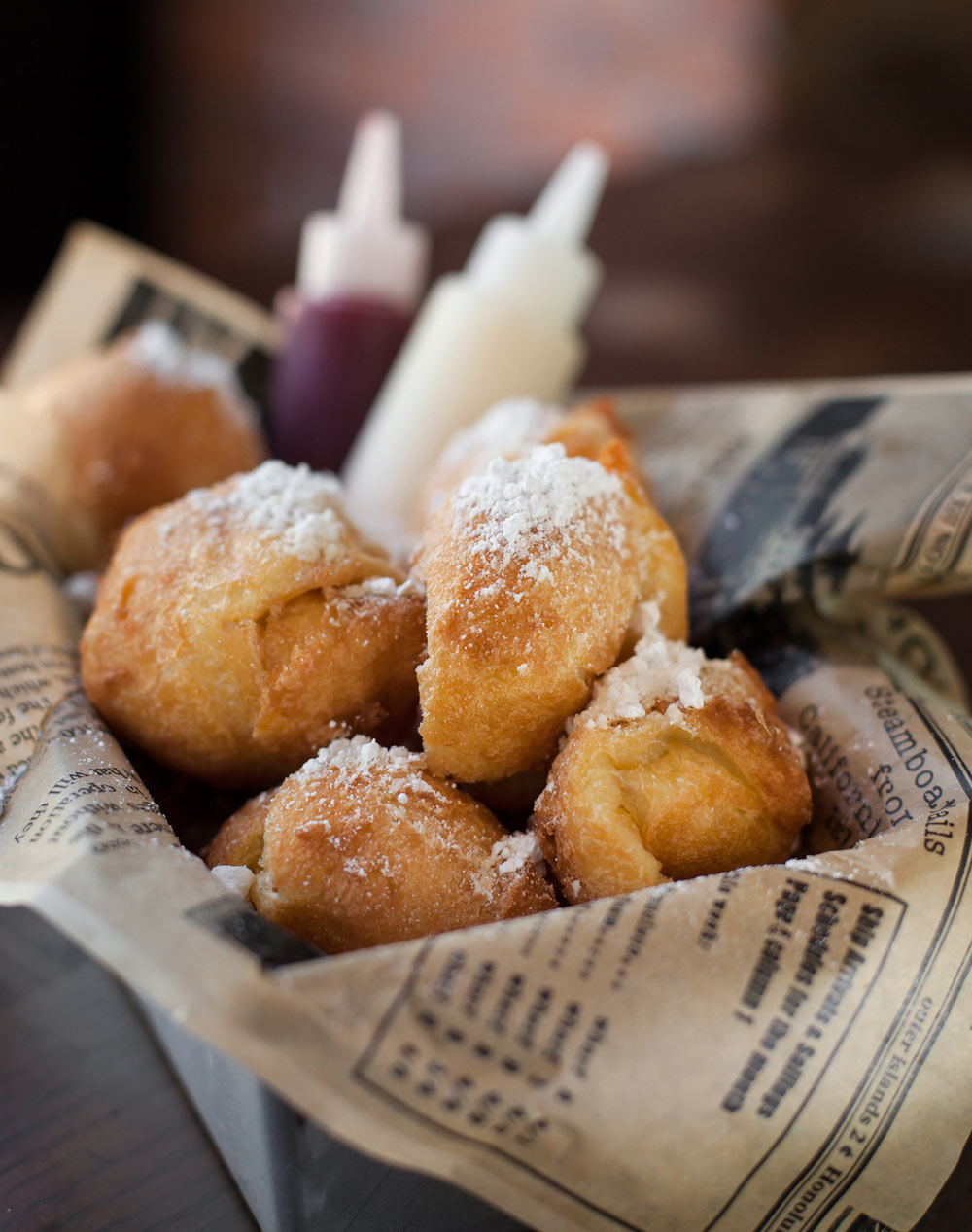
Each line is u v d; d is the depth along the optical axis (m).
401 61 0.72
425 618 0.29
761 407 0.37
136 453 0.37
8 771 0.28
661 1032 0.23
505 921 0.24
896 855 0.25
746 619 0.34
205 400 0.38
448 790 0.27
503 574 0.27
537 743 0.27
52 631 0.32
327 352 0.45
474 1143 0.23
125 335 0.45
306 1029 0.22
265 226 0.80
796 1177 0.24
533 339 0.42
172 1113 0.28
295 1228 0.25
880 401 0.35
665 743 0.27
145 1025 0.30
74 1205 0.27
